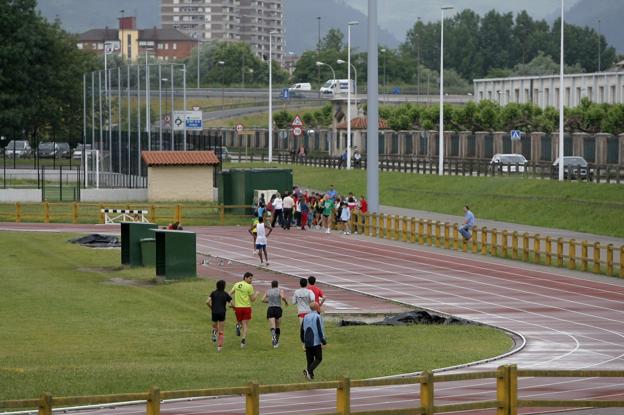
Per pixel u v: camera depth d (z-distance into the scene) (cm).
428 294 8850
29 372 5700
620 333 7062
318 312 5912
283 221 14188
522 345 6606
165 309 8138
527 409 4566
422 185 18062
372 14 14088
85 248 12106
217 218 15050
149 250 10594
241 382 5388
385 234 13412
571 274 10181
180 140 18838
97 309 8119
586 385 5172
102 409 4656
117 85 19162
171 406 4706
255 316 7881
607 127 18812
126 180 18312
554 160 18612
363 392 5016
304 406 4641
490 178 17038
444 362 5981
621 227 13512
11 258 11212
